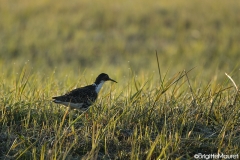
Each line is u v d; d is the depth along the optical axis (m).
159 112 13.02
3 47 35.81
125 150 11.34
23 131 12.07
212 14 43.62
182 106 13.45
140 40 38.97
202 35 39.44
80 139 11.78
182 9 45.44
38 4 46.25
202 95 13.56
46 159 10.71
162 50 36.72
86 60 34.47
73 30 40.56
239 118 12.78
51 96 14.50
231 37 38.62
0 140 11.79
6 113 12.76
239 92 13.41
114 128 11.89
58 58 34.41
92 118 12.52
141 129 12.16
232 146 11.36
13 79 16.66
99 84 14.55
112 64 33.66
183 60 33.66
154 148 11.20
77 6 46.50
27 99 13.83
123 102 13.73
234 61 33.53
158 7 46.06
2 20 41.81
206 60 33.72
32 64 32.41
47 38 38.31
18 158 11.00
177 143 11.34
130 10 45.16
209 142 11.81
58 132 11.39
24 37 38.31
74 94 13.65
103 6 46.50
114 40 38.75
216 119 12.94
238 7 45.97
